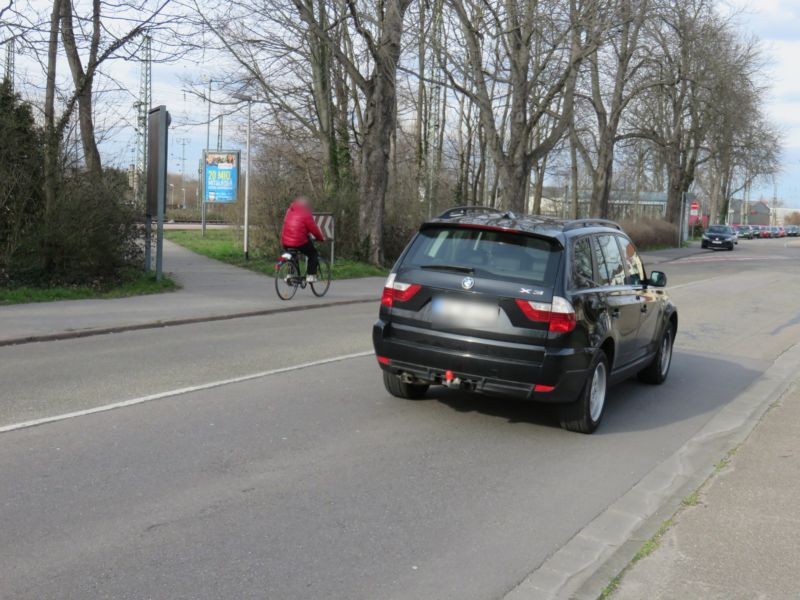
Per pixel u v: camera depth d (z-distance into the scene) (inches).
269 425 259.3
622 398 335.6
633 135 1594.5
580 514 196.2
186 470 212.5
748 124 1718.8
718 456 250.8
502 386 251.0
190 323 482.0
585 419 265.4
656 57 1395.2
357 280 798.5
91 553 160.7
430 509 194.2
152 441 236.5
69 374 324.2
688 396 344.5
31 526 172.7
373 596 148.6
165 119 623.8
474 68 990.4
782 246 2539.4
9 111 554.3
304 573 156.5
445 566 162.9
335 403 292.2
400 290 268.1
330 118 981.8
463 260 263.7
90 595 143.5
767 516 189.9
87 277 581.6
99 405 275.1
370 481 211.8
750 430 277.1
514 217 283.6
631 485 220.4
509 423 278.5
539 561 167.0
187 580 150.9
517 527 185.8
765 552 168.7
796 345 496.7
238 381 321.7
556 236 259.4
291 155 1139.9
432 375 261.0
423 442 250.4
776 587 152.5
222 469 214.7
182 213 2313.0
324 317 533.0
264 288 656.4
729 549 170.1
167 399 287.9
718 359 441.1
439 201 1218.6
